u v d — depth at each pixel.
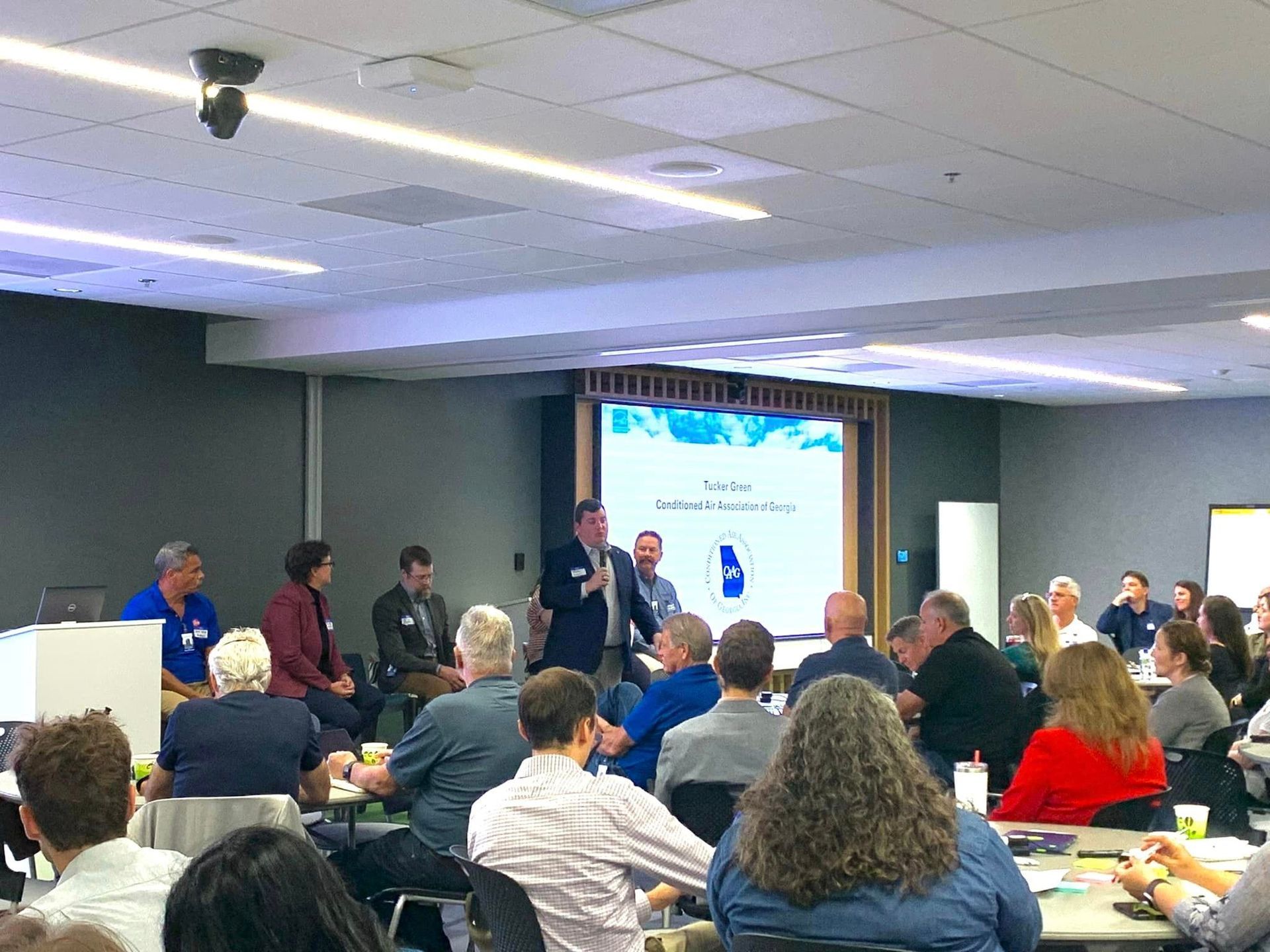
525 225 6.29
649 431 11.99
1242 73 4.09
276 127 4.73
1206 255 6.17
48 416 8.54
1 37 3.86
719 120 4.64
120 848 2.59
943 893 2.22
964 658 5.87
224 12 3.65
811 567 13.62
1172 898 2.79
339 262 7.18
